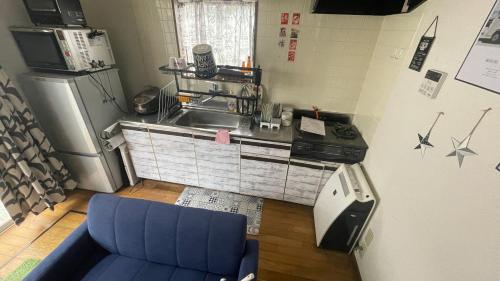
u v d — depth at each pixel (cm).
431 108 102
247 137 188
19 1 176
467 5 87
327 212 173
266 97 221
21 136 171
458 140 84
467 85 83
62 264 116
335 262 171
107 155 216
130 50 221
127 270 124
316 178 197
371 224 152
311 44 190
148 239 123
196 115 236
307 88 210
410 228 108
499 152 68
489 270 67
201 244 118
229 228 117
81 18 179
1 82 157
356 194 149
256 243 126
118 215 125
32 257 170
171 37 207
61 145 205
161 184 248
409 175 114
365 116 186
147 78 234
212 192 236
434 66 104
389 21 160
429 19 113
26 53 174
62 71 183
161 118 211
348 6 140
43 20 169
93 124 197
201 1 185
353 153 181
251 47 199
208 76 184
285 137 187
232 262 117
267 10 182
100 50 194
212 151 204
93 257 132
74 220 202
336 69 197
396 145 130
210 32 197
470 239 74
